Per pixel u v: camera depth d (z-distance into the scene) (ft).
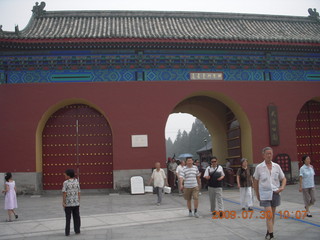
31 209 41.83
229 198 47.80
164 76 59.31
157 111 58.23
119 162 56.44
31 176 55.06
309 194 32.45
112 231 29.01
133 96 58.13
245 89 61.41
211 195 34.83
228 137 73.00
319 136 67.56
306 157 33.01
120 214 36.86
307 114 68.03
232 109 65.10
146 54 58.75
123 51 58.34
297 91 63.21
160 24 67.31
